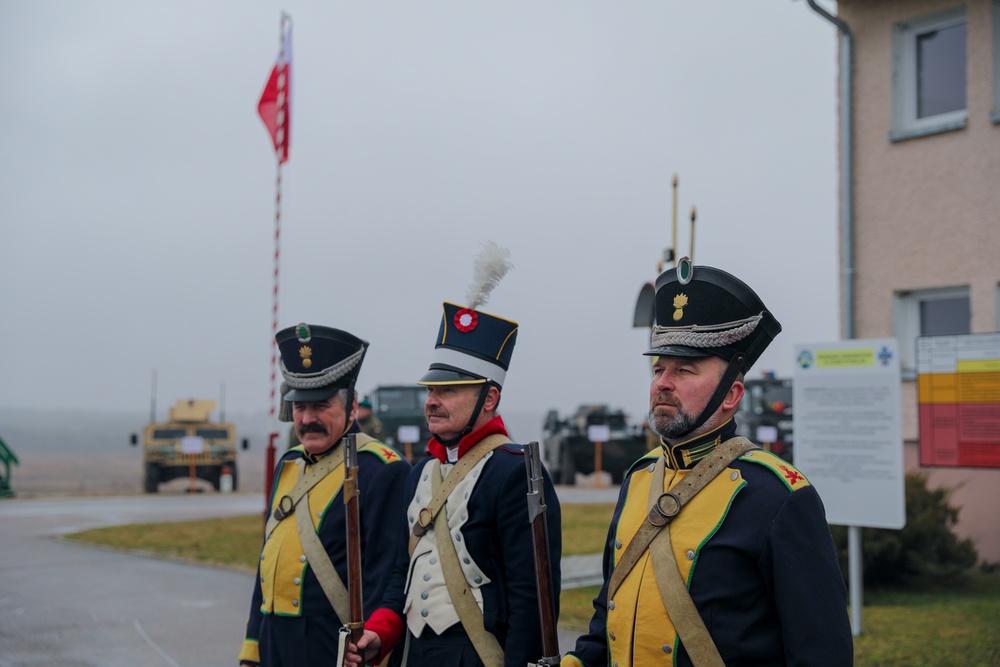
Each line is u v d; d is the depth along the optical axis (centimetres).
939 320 1020
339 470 382
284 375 388
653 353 252
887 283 1031
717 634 237
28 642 694
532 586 318
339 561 370
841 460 668
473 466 338
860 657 589
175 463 2447
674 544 246
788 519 238
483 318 349
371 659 334
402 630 338
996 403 791
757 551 238
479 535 328
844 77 1068
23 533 1295
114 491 2683
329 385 382
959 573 887
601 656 269
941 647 607
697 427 254
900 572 834
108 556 1074
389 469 374
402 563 347
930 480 979
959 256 982
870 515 654
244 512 1647
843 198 1063
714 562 240
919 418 833
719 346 252
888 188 1035
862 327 1047
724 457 252
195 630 728
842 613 234
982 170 972
